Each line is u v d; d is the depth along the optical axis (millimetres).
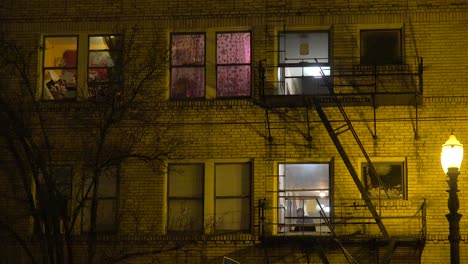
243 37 21109
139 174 20656
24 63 19500
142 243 20328
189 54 21188
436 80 20156
